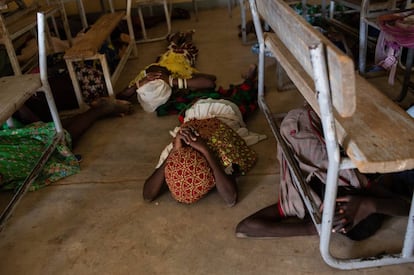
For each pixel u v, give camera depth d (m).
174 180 1.65
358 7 2.67
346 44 3.03
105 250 1.55
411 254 1.32
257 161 1.99
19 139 2.13
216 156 1.77
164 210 1.73
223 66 3.33
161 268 1.44
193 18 5.25
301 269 1.38
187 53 3.26
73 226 1.70
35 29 3.45
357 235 1.45
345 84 0.88
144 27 4.61
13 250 1.61
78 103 2.71
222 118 2.12
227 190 1.67
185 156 1.65
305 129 1.69
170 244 1.55
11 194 1.97
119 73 3.14
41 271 1.49
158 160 2.11
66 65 2.84
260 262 1.42
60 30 4.56
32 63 3.17
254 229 1.51
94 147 2.30
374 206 1.39
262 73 2.16
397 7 2.96
